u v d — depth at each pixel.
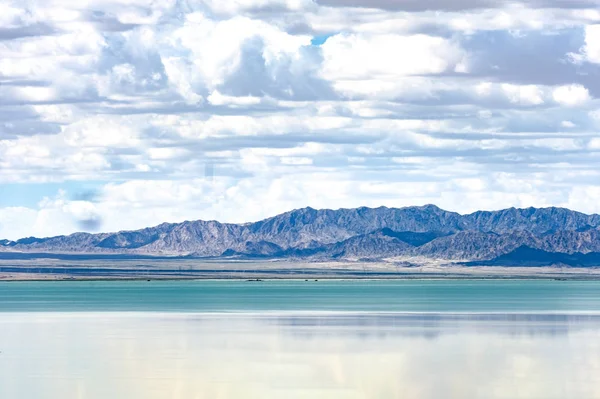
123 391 66.50
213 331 114.56
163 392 66.31
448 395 65.38
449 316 143.75
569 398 63.69
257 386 69.12
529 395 64.81
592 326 121.00
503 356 86.12
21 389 67.25
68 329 118.25
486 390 67.06
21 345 96.81
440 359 84.25
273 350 91.94
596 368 77.69
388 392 66.75
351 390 67.56
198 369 77.75
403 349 92.38
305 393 66.31
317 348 93.56
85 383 70.00
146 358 85.25
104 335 108.88
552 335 107.25
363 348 93.56
